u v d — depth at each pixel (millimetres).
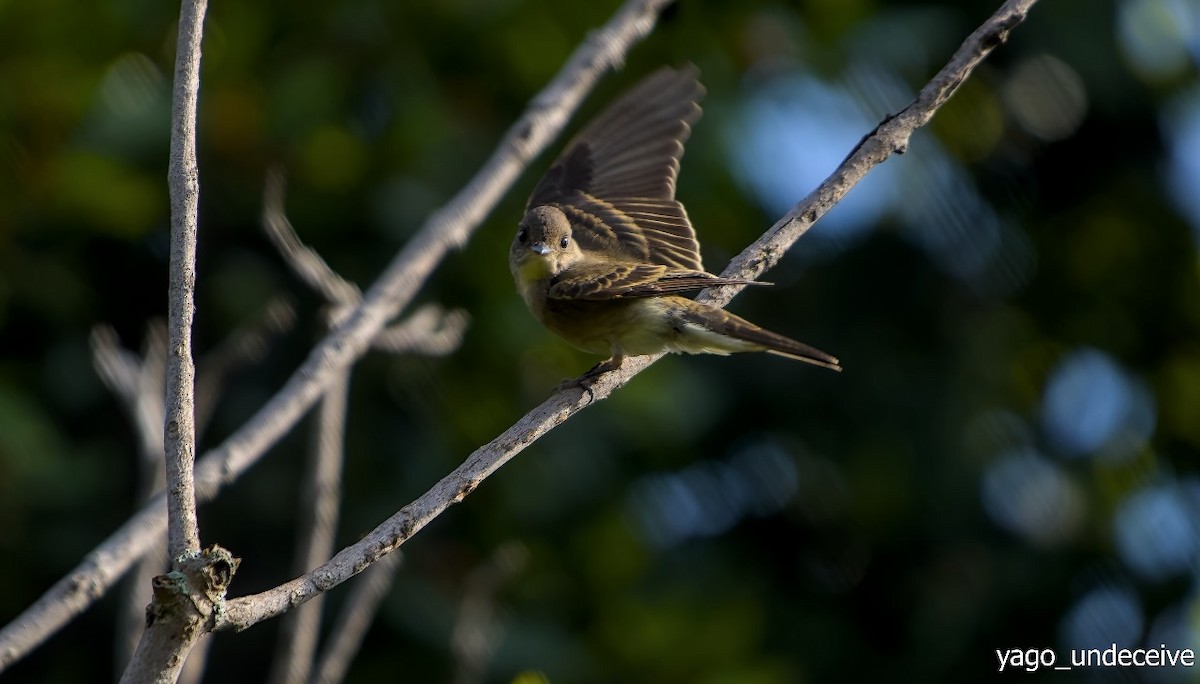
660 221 9047
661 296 8188
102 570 6387
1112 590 14500
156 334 8086
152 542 6574
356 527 12164
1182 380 15602
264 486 12109
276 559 12164
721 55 13484
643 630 13312
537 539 13156
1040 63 14641
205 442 12164
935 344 14547
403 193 12641
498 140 13086
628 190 9289
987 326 14961
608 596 13523
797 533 14547
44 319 12539
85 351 12516
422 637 12031
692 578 14016
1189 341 15633
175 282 5215
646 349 8328
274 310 9234
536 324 12805
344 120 12805
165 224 12883
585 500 13219
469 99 13289
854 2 13891
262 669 12602
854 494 14484
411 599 12086
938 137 14898
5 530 11820
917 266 14508
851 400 14211
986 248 14922
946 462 14195
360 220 12648
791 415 14258
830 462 14320
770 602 14297
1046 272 15320
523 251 8867
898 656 14242
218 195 12648
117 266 12883
